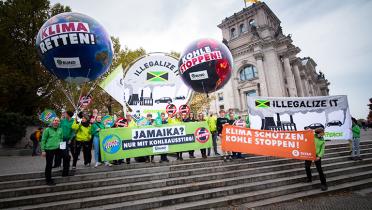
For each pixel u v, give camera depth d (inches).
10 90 766.5
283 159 372.5
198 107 1107.9
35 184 244.2
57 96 898.7
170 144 338.3
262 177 307.6
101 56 329.7
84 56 317.1
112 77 391.5
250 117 456.1
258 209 240.4
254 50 1745.8
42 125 727.1
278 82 1664.6
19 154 578.9
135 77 428.5
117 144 313.1
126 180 271.6
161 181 273.7
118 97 389.7
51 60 316.5
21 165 358.6
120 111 973.8
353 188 305.4
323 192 285.0
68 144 278.2
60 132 259.9
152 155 329.1
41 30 316.2
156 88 433.4
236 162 347.6
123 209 225.9
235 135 351.3
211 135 372.8
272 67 1707.7
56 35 303.0
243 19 1947.6
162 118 367.9
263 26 1797.5
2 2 833.5
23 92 819.4
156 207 235.9
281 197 270.4
